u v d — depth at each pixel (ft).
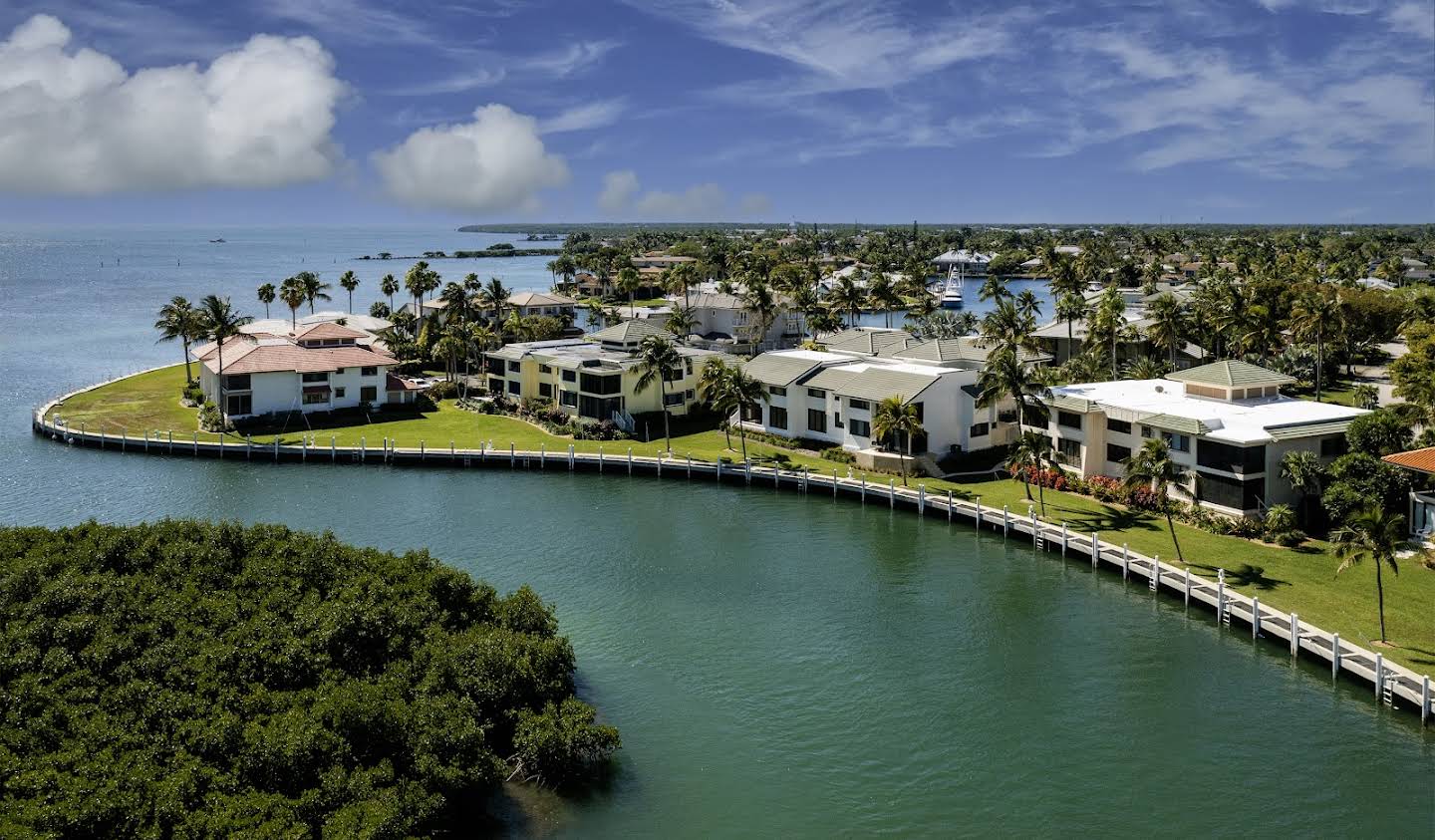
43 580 143.64
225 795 105.91
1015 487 261.44
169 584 150.30
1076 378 343.05
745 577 203.10
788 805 123.54
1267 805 124.16
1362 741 138.10
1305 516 218.38
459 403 377.30
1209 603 180.14
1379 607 165.99
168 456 305.32
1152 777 130.21
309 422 342.64
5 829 92.73
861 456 286.66
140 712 117.29
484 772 120.37
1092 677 158.30
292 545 165.37
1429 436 222.07
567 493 268.41
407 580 156.87
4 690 116.67
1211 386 253.65
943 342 345.31
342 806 108.17
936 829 119.14
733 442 317.83
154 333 606.55
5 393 409.28
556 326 501.97
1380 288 521.24
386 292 583.58
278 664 128.57
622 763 132.16
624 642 170.50
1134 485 214.48
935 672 160.15
